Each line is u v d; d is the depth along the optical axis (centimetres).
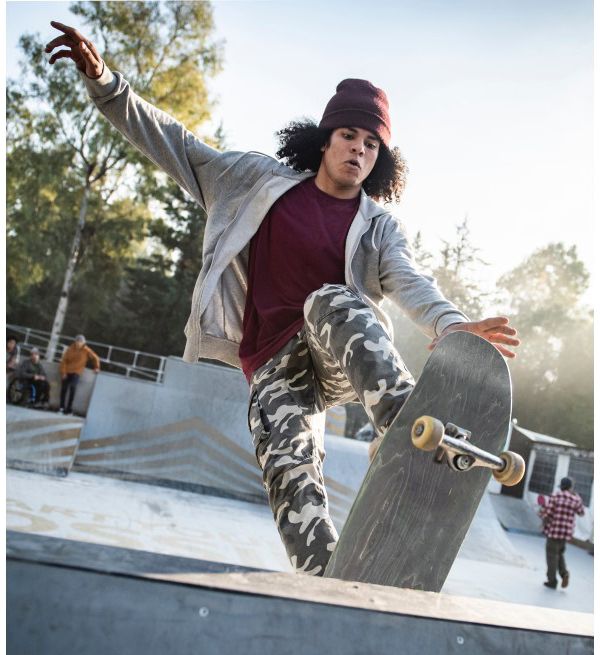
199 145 199
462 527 112
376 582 109
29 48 1944
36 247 2116
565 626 82
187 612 67
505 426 113
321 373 170
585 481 1551
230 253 189
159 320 2694
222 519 908
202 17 1958
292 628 69
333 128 189
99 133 2014
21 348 1908
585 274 2700
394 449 109
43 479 934
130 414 1113
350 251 178
